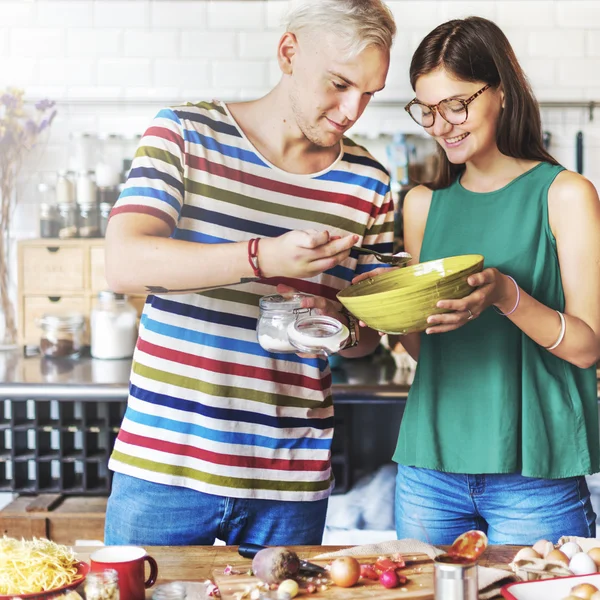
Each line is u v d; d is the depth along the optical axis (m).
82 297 3.55
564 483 1.73
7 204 3.66
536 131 1.77
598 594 1.17
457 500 1.75
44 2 3.69
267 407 1.60
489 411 1.72
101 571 1.22
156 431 1.57
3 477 3.32
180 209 1.56
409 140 3.63
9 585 1.26
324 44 1.45
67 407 3.23
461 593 1.17
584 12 3.68
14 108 3.62
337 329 1.49
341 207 1.68
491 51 1.68
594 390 1.77
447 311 1.50
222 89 3.73
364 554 1.41
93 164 3.64
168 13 3.69
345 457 3.06
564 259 1.71
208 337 1.57
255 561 1.30
